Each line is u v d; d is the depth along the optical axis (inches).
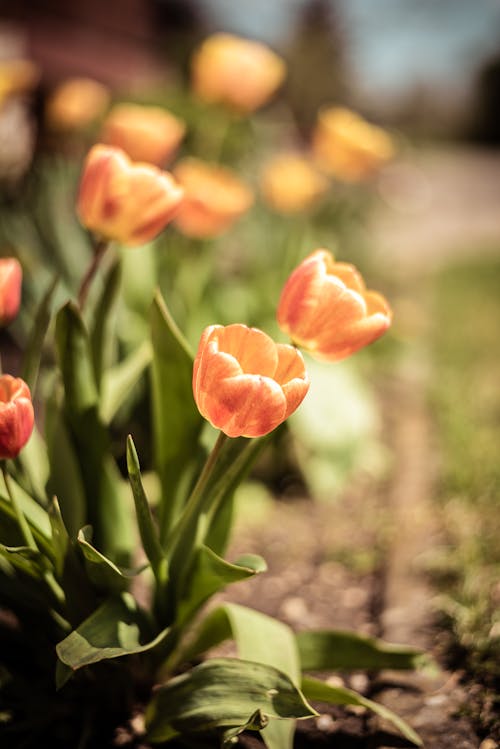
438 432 57.2
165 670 32.0
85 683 31.6
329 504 48.1
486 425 56.7
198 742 30.9
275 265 62.8
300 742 32.0
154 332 31.0
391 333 69.8
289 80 242.1
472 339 83.3
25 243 54.5
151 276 44.6
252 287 52.7
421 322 90.7
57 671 27.5
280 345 26.7
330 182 90.4
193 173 39.0
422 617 36.9
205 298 48.4
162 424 31.6
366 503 48.0
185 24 225.1
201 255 51.4
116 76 148.1
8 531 29.0
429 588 38.5
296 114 224.8
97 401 31.2
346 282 28.7
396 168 205.6
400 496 47.2
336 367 50.8
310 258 28.0
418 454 53.4
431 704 32.8
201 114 61.9
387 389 68.7
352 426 48.2
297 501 48.5
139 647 28.0
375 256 108.0
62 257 49.4
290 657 29.8
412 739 30.3
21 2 119.9
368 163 61.1
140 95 63.4
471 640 34.8
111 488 31.5
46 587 30.0
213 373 25.9
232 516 31.3
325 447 47.0
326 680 34.4
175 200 30.9
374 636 36.7
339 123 60.6
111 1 147.1
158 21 199.0
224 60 48.8
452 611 36.5
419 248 155.1
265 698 28.0
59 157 62.1
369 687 34.0
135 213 30.7
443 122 609.6
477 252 156.8
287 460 50.5
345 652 31.3
